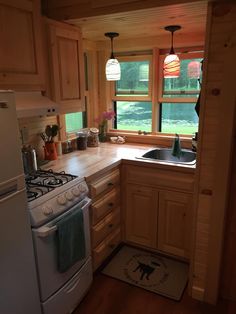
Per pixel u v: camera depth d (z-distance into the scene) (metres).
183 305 1.97
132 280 2.21
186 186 2.19
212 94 1.66
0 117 1.19
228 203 1.85
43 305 1.60
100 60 3.03
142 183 2.40
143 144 2.98
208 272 1.94
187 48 2.63
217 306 1.97
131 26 2.24
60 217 1.64
